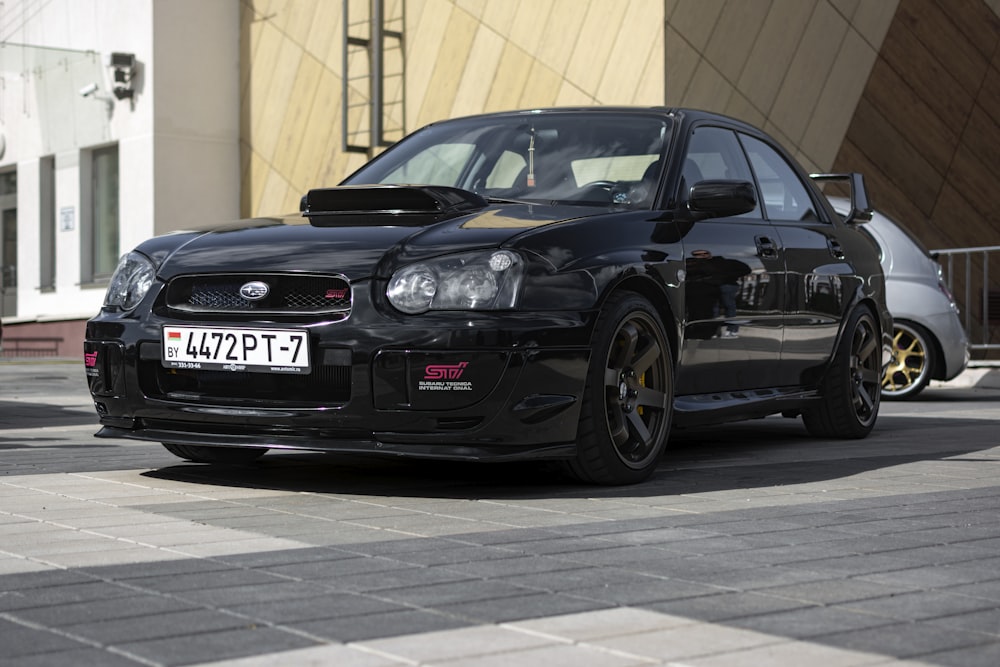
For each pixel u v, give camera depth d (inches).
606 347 189.9
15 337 979.9
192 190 868.0
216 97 871.1
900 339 440.8
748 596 119.0
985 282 542.9
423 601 115.5
